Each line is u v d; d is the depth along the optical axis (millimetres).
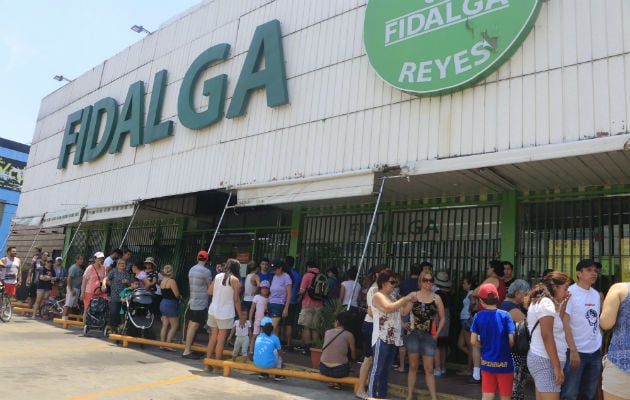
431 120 7012
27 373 6258
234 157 9797
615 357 3586
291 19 9555
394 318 5703
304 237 11023
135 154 12422
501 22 6359
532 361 4398
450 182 7832
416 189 8523
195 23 11961
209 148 10406
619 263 6980
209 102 10531
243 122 9852
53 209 15227
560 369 4207
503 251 7957
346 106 8148
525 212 8016
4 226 27984
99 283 10336
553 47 6027
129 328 9469
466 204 8664
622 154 5859
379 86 7773
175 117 11586
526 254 7824
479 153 6414
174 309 9141
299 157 8617
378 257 9695
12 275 12039
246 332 7883
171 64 12273
